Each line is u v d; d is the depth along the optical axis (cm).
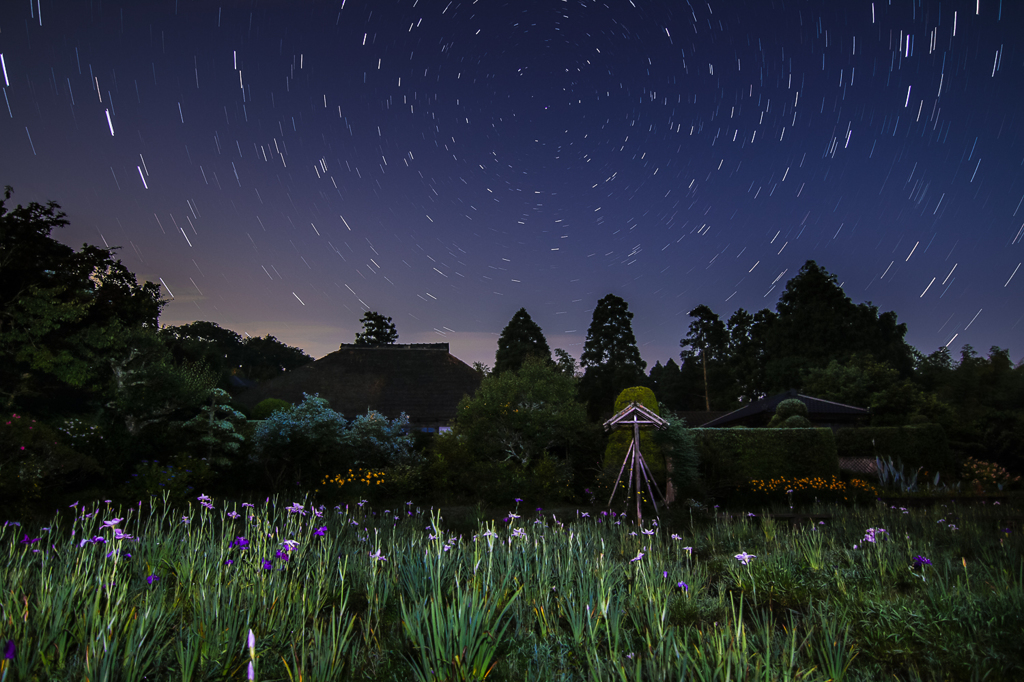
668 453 1459
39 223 1914
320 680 307
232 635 334
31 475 1066
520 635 388
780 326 4681
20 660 295
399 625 411
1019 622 412
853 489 1573
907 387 2747
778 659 345
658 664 330
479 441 1767
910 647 400
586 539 728
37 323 1753
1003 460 2277
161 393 1580
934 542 778
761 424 3388
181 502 1189
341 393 2689
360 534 772
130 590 422
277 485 1502
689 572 574
